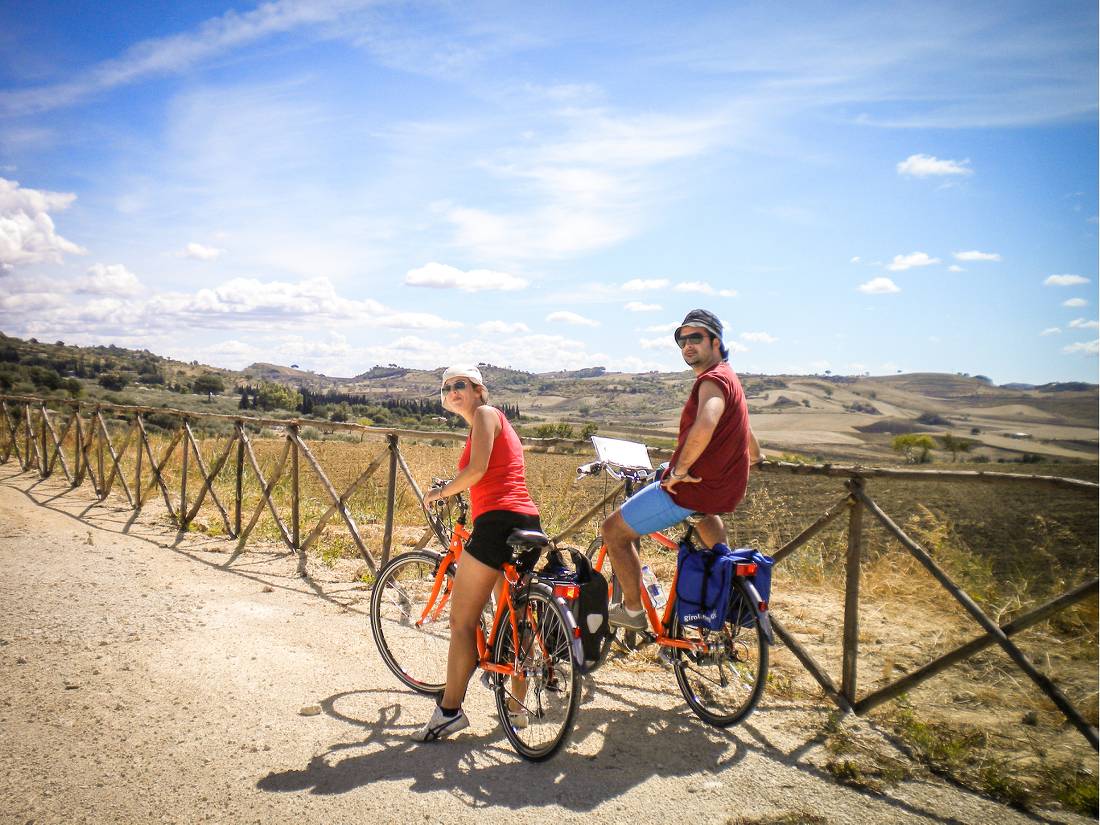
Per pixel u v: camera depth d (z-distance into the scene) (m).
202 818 2.75
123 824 2.69
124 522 8.89
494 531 3.39
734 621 3.55
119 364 177.75
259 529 8.59
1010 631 3.28
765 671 3.45
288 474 11.45
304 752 3.30
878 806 2.92
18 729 3.40
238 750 3.30
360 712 3.76
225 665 4.31
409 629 4.84
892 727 3.64
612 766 3.23
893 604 5.55
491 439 3.40
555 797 2.97
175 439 9.12
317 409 142.38
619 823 2.78
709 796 2.98
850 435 178.75
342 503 7.04
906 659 4.56
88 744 3.29
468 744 3.45
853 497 3.95
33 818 2.70
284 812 2.81
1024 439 177.12
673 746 3.43
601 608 3.22
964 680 4.21
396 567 4.35
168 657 4.40
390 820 2.77
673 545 4.08
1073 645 4.57
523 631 3.42
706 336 3.81
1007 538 5.59
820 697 4.01
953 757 3.30
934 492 6.87
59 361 153.50
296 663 4.40
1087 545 5.16
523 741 3.41
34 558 6.63
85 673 4.09
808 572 6.54
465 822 2.77
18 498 10.34
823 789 3.05
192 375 195.62
